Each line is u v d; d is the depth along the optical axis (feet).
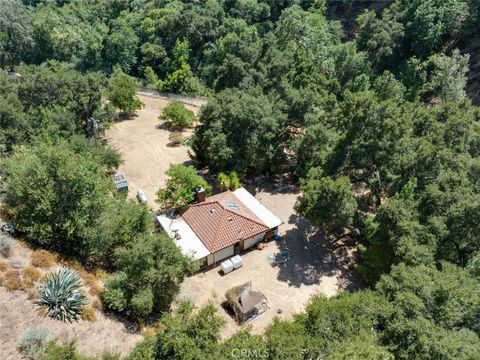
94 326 66.90
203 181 121.70
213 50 224.94
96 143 142.72
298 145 127.85
